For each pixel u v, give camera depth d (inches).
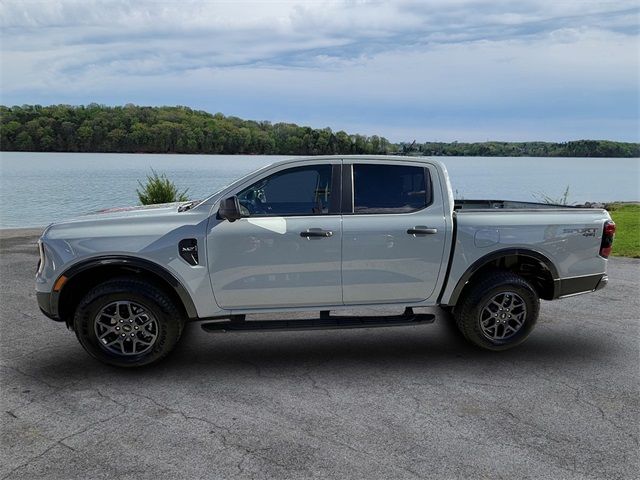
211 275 175.9
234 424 139.9
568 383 166.9
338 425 139.1
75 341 208.4
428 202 185.2
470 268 185.2
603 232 193.5
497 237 185.2
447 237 182.7
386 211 183.2
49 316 175.6
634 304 261.0
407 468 118.5
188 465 120.0
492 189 1366.9
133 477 115.2
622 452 125.8
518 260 200.1
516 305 189.9
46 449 127.4
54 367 181.6
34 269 344.5
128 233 173.0
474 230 183.9
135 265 171.3
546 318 238.2
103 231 173.6
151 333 176.1
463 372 176.7
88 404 152.6
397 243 180.7
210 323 181.0
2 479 114.6
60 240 172.2
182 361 188.1
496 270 193.2
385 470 117.6
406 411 147.4
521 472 117.1
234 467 119.0
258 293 179.3
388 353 195.8
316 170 183.0
